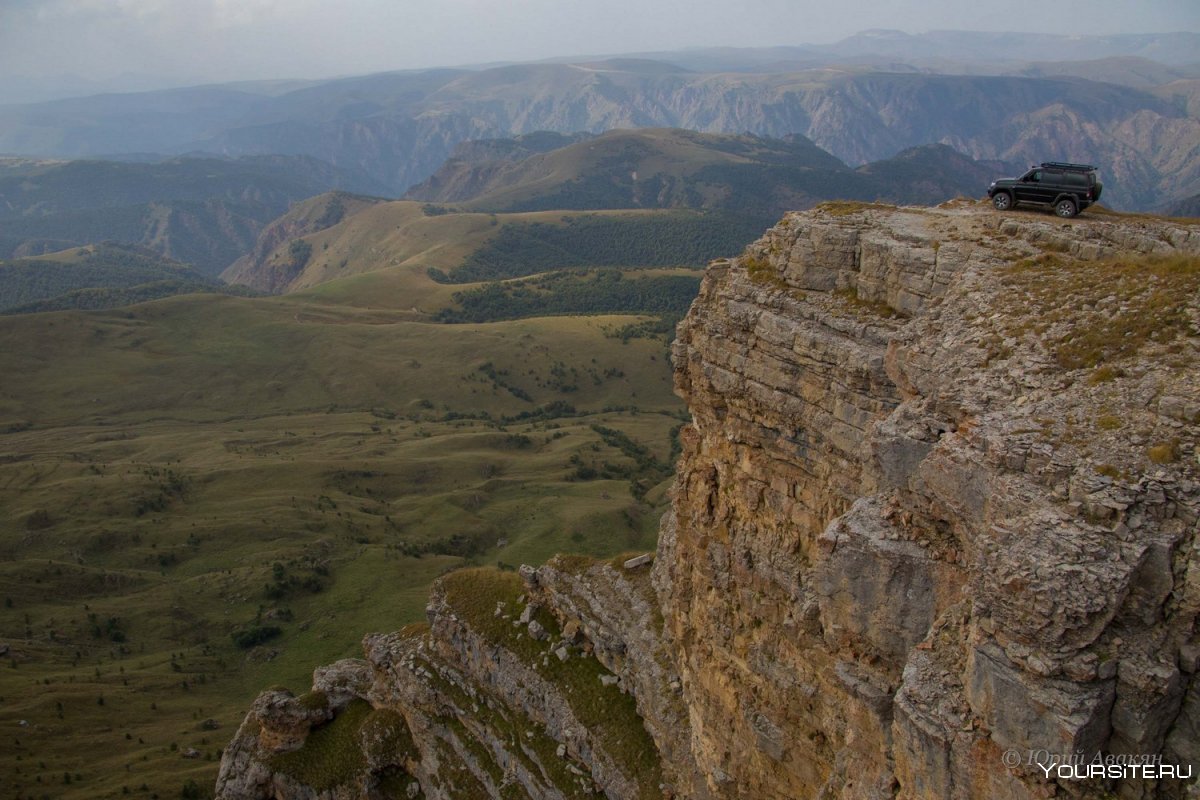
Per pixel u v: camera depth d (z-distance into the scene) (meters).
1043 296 22.75
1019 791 14.95
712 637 36.28
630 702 50.69
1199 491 15.12
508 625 59.69
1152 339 19.06
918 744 16.66
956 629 17.56
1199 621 14.39
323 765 64.31
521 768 52.81
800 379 30.25
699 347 36.28
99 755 98.38
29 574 149.12
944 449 19.08
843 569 20.91
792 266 32.16
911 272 27.67
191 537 171.00
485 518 181.38
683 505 40.41
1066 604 14.55
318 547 166.00
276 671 126.06
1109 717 14.48
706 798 38.91
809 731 30.39
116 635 136.62
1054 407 18.47
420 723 61.44
